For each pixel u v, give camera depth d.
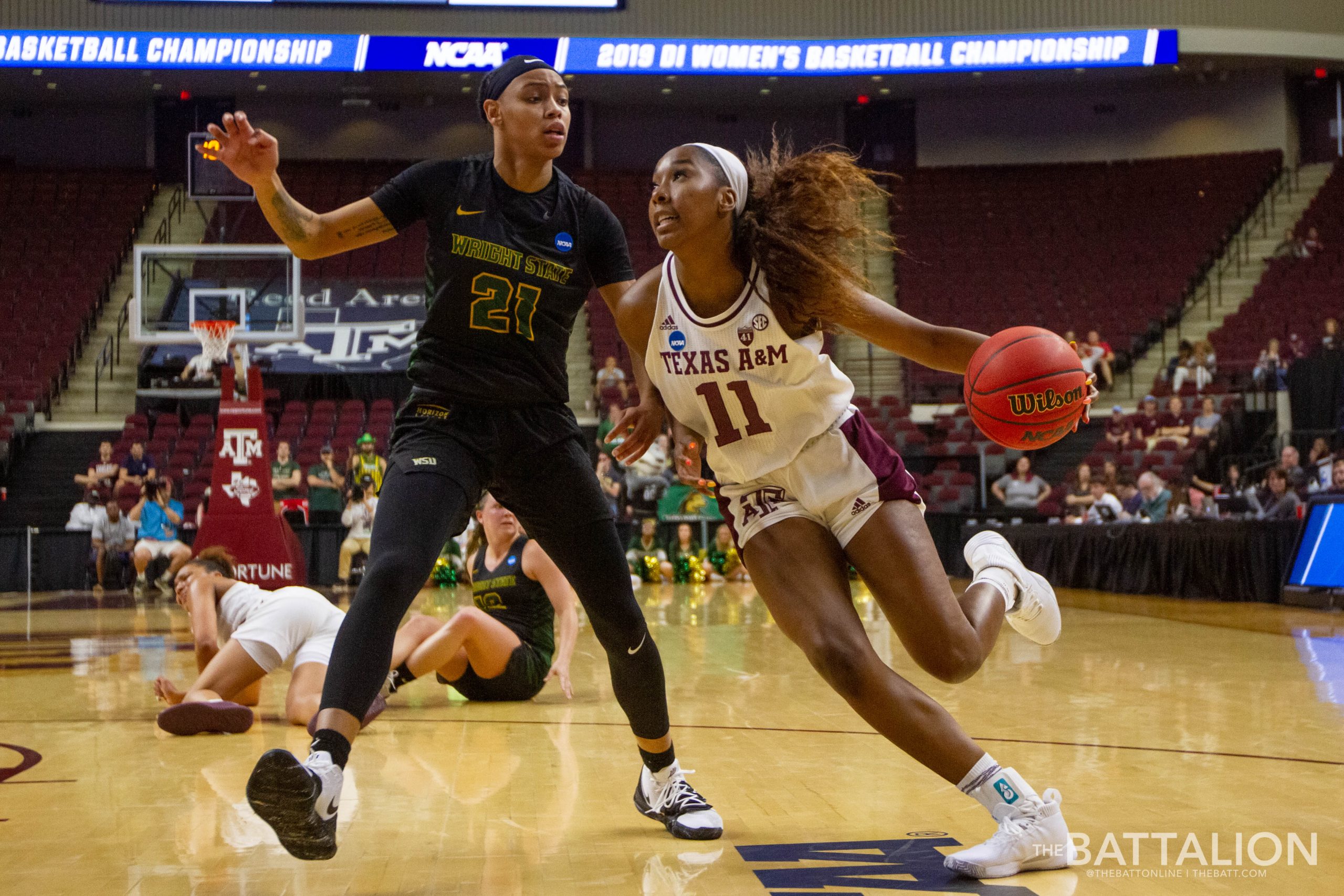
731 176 2.29
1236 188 21.14
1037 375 2.21
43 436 17.11
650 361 2.51
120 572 14.09
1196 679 4.98
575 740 3.72
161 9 18.83
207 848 2.43
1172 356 18.83
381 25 19.08
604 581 2.52
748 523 2.46
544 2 19.23
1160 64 19.42
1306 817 2.59
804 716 4.15
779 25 19.73
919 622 2.32
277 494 14.57
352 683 2.12
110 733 3.98
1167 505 11.66
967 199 21.94
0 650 6.96
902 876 2.18
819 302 2.30
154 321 13.16
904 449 16.25
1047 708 4.20
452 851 2.39
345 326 18.11
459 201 2.49
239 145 2.27
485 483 2.46
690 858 2.32
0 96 22.00
